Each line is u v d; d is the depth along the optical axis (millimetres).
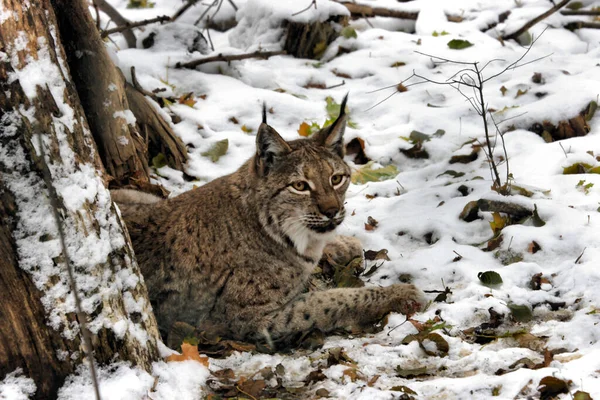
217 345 9523
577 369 7570
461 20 20203
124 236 8102
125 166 12961
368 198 13219
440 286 10273
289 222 9953
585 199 11492
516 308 9164
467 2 20797
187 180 13953
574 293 9461
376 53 18484
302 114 15867
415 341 8852
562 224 10828
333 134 10227
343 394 7910
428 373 8289
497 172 12039
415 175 13719
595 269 9633
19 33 7262
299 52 18594
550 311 9281
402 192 13336
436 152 14281
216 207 10094
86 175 7664
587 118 14156
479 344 8828
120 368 7453
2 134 7082
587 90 14617
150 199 11789
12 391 7047
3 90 7090
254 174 9930
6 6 7164
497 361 8219
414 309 9719
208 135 14859
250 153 14531
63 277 7211
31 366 7172
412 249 11492
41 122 7289
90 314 7320
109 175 12727
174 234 10055
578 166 12492
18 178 7113
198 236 9992
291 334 9891
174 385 7848
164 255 9992
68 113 7641
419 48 18531
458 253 10742
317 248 10383
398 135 14945
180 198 10516
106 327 7414
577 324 8695
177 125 14977
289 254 10094
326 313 9898
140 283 8141
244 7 19812
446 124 15016
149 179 13438
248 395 8047
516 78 16375
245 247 9945
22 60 7258
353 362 8648
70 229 7312
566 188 11914
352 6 20391
